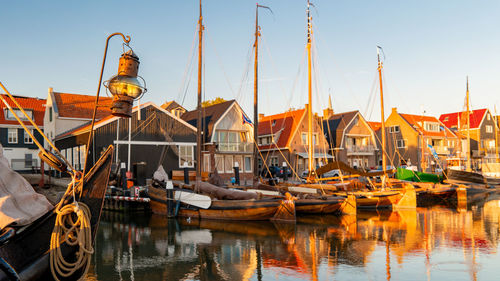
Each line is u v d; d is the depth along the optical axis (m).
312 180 25.75
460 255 11.87
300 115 48.88
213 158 26.75
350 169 21.81
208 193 19.83
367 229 16.41
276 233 15.45
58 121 38.53
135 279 9.76
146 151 33.94
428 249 12.69
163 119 35.44
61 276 5.52
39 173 36.16
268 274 10.06
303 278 9.70
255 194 19.08
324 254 12.08
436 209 24.28
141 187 23.27
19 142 43.75
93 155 30.59
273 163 48.41
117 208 22.58
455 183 32.28
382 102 29.73
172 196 19.66
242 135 42.84
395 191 24.47
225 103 43.34
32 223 5.32
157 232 15.79
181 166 36.16
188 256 11.94
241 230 16.09
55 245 5.39
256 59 27.39
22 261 5.12
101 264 11.09
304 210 20.56
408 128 60.34
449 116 77.00
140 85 5.87
